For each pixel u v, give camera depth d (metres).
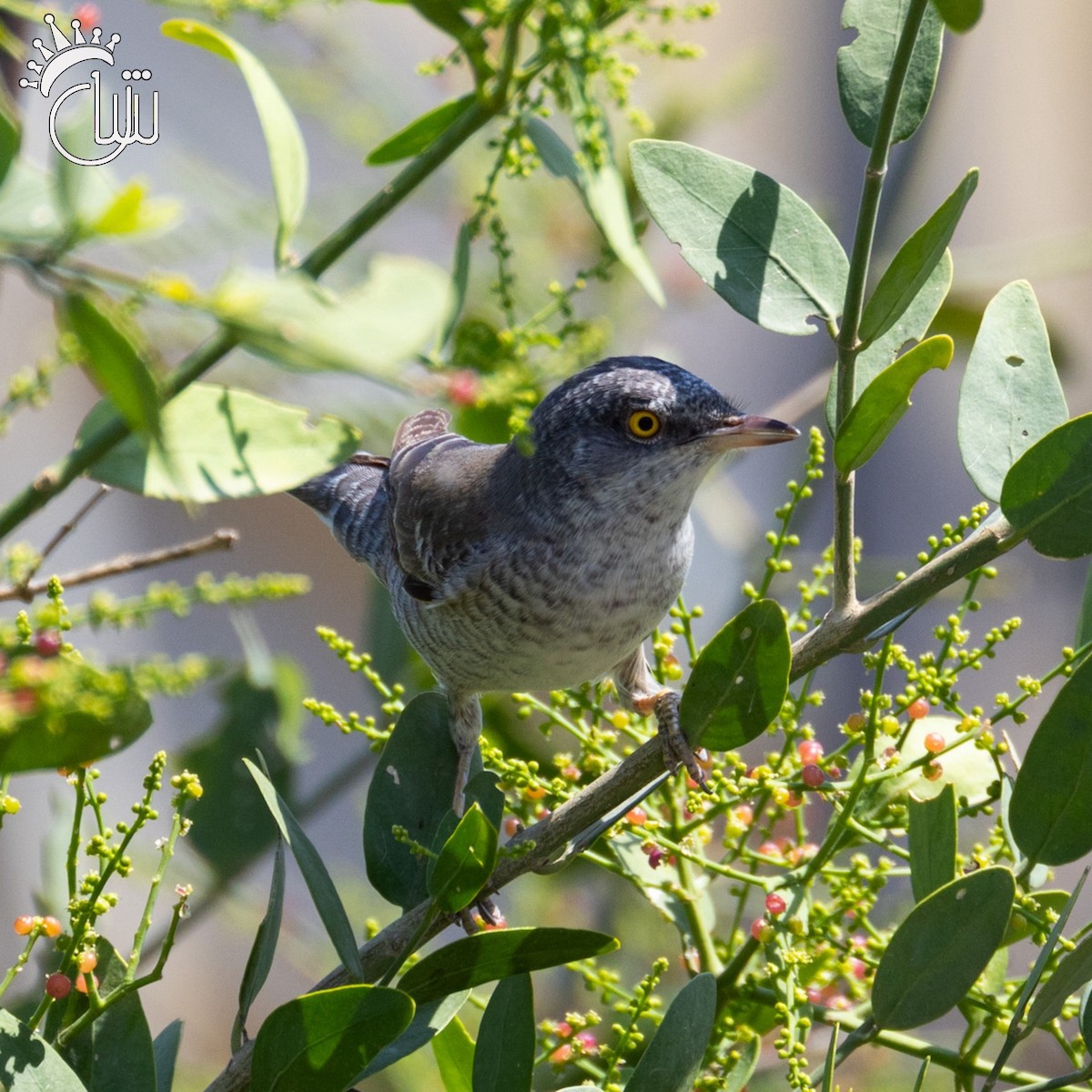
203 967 13.58
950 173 16.28
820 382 10.27
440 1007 5.46
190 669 3.53
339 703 15.56
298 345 3.21
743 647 5.36
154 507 14.63
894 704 5.94
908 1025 5.11
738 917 6.48
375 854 6.23
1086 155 16.22
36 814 10.77
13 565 4.08
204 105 11.46
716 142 15.42
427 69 6.15
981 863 5.77
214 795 7.98
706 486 11.56
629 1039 5.70
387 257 3.76
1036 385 5.91
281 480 4.58
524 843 5.41
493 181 6.22
